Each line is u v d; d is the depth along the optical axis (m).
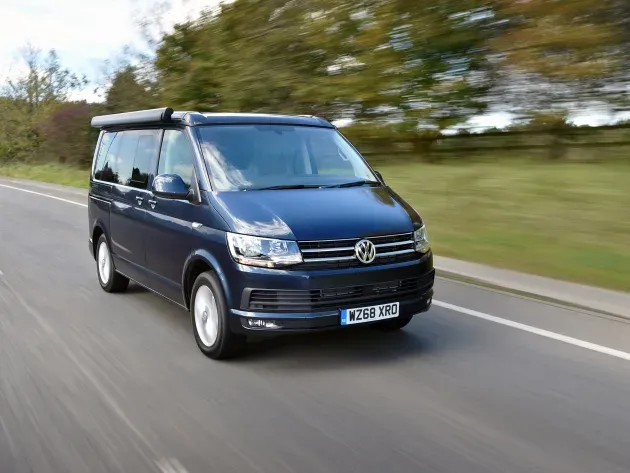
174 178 5.66
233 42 21.17
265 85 19.73
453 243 9.70
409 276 5.14
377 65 17.72
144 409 4.27
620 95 14.77
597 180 12.99
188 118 6.01
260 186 5.54
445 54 16.84
